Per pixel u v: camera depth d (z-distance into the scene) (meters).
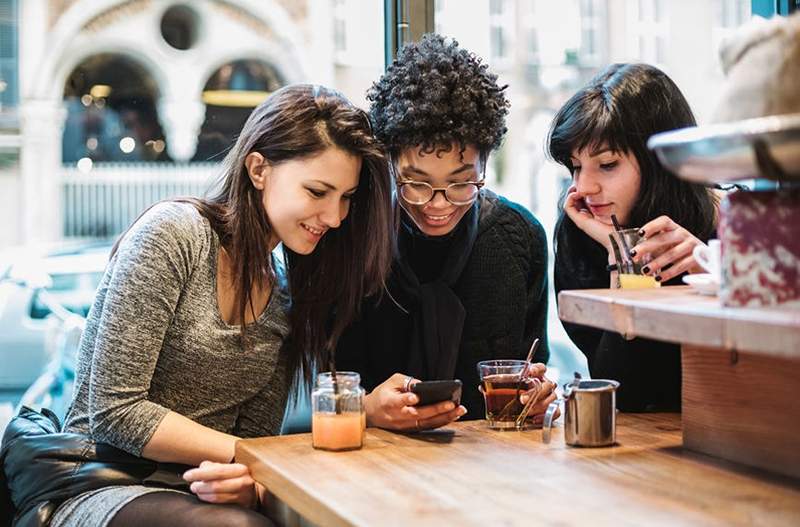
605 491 1.44
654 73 2.22
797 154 1.21
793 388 1.49
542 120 9.38
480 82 2.09
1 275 4.30
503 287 2.40
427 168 2.08
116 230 10.17
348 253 2.18
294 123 1.99
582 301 1.60
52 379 4.09
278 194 2.02
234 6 10.57
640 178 2.21
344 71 5.05
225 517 1.71
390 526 1.29
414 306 2.33
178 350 2.01
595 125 2.17
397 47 2.75
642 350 2.17
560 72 9.30
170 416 1.92
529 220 2.47
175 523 1.72
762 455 1.55
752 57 1.35
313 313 2.20
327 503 1.41
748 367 1.56
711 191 2.29
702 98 2.39
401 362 2.37
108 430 1.90
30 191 9.59
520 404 1.94
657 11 7.41
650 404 2.21
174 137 10.57
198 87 10.57
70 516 1.85
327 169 1.98
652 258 1.99
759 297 1.36
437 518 1.32
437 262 2.37
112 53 10.16
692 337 1.36
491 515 1.33
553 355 5.30
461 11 5.37
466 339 2.40
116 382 1.90
